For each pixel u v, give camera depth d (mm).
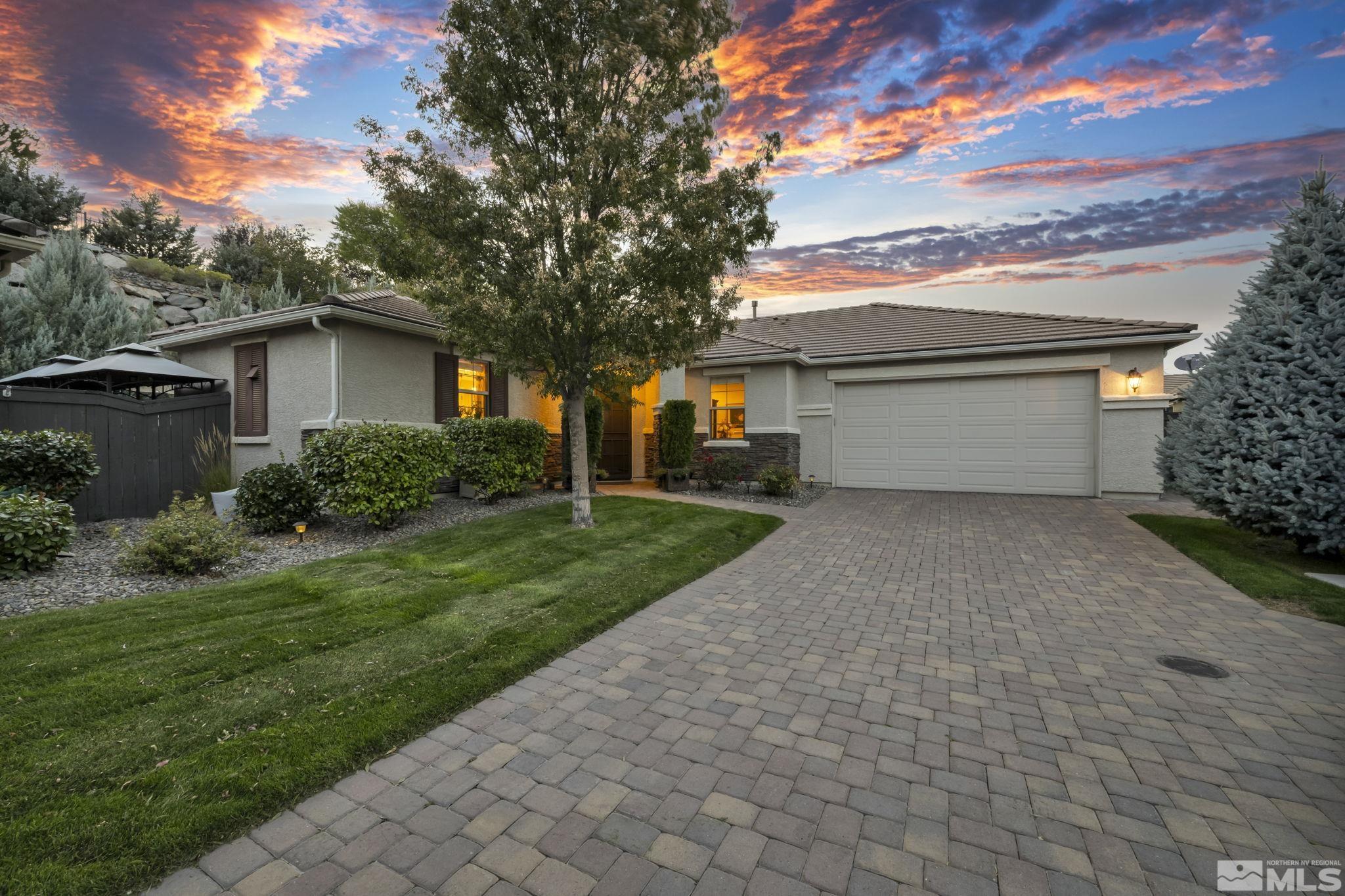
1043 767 2764
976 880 2025
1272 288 6922
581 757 2789
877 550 7406
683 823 2312
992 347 11930
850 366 13547
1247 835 2279
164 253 26047
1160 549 7348
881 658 4082
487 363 12703
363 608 4609
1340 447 6141
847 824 2322
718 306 7961
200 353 11898
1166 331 10617
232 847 2104
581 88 7230
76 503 8391
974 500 11273
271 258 24469
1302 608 5121
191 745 2656
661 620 4840
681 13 7180
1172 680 3746
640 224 6945
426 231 7199
